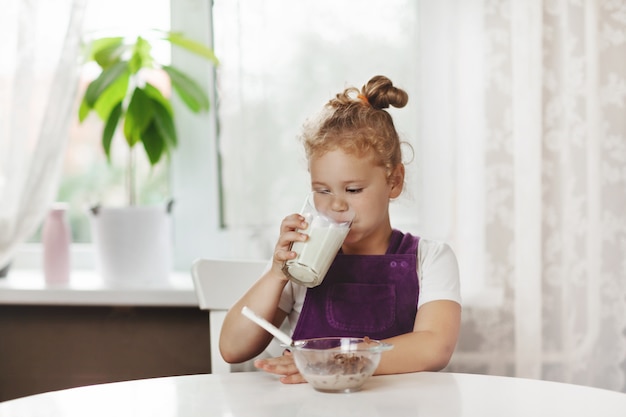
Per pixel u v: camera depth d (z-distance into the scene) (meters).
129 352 2.15
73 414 0.91
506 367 1.91
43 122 2.00
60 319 2.17
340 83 2.00
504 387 1.01
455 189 1.93
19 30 2.02
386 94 1.39
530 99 1.88
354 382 0.98
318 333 1.33
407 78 1.99
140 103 1.98
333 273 1.35
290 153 1.99
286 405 0.93
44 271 2.12
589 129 1.89
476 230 1.92
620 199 1.90
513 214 1.91
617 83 1.89
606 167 1.90
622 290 1.90
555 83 1.90
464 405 0.92
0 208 2.04
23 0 2.01
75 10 1.98
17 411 0.92
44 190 2.03
